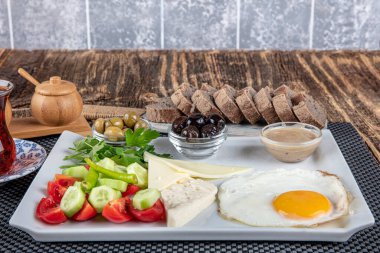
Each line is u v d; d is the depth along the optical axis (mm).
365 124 814
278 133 674
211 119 667
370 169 651
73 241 510
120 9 1356
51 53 1209
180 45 1392
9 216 558
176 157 665
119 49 1260
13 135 727
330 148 667
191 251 495
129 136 644
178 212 508
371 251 497
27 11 1362
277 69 1098
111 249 500
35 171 644
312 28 1363
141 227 508
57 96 739
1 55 1187
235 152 671
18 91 965
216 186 583
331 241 506
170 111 762
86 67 1111
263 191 558
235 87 1000
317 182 569
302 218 515
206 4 1349
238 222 517
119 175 556
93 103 902
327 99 930
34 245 508
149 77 1048
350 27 1359
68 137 696
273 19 1359
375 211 562
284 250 496
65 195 529
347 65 1122
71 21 1372
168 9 1354
